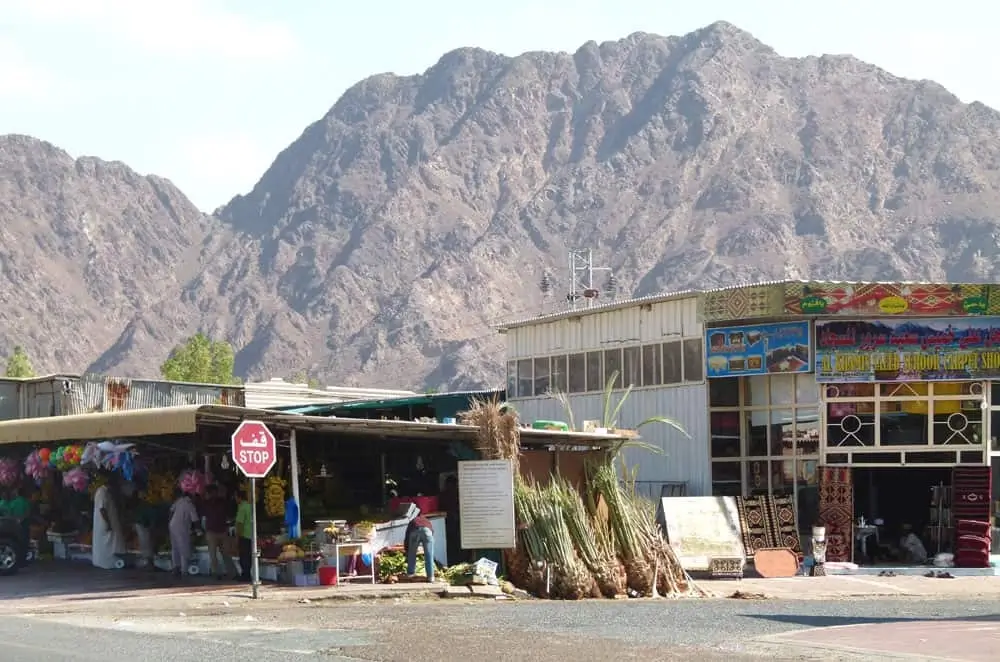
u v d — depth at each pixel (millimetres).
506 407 29859
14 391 39531
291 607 19531
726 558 28547
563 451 27781
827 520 30719
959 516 30703
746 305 31703
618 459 35031
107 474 26297
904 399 31172
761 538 29953
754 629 16719
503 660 12961
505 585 23156
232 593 21188
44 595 21031
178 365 138750
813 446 31453
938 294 31125
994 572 29547
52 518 28281
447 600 21500
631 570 24047
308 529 25094
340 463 27656
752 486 32438
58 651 13508
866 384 31297
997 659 13523
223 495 24359
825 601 23297
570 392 37719
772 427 32281
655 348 34656
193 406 21719
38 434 24516
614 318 36281
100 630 15891
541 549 23562
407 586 22281
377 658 13078
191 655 13188
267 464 20859
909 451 31062
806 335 31328
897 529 32938
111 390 40031
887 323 31234
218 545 23656
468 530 23938
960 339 31109
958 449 31000
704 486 32688
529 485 25781
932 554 31641
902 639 15398
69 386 38594
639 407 35062
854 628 16906
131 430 22672
